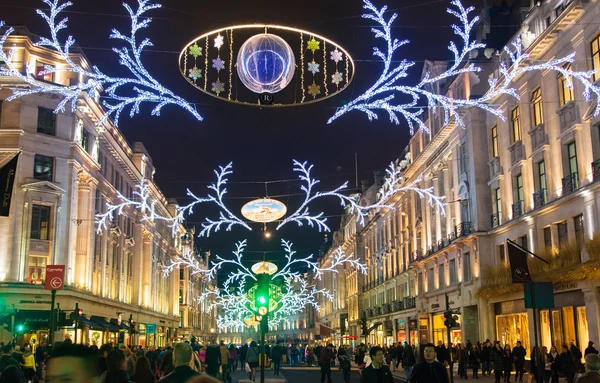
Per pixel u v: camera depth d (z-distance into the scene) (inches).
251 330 5743.1
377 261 2630.4
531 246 1183.6
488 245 1405.0
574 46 1019.9
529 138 1203.9
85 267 1582.2
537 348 701.3
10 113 1455.5
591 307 954.1
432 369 316.8
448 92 1579.7
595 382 267.1
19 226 1432.1
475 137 1439.5
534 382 709.9
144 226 2358.5
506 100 1301.7
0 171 692.7
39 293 1437.0
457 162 1574.8
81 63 1547.7
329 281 4060.0
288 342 2171.5
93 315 1708.9
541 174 1172.5
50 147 1493.6
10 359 423.5
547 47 1104.8
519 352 975.0
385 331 2413.9
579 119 1012.5
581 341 1005.2
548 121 1124.5
